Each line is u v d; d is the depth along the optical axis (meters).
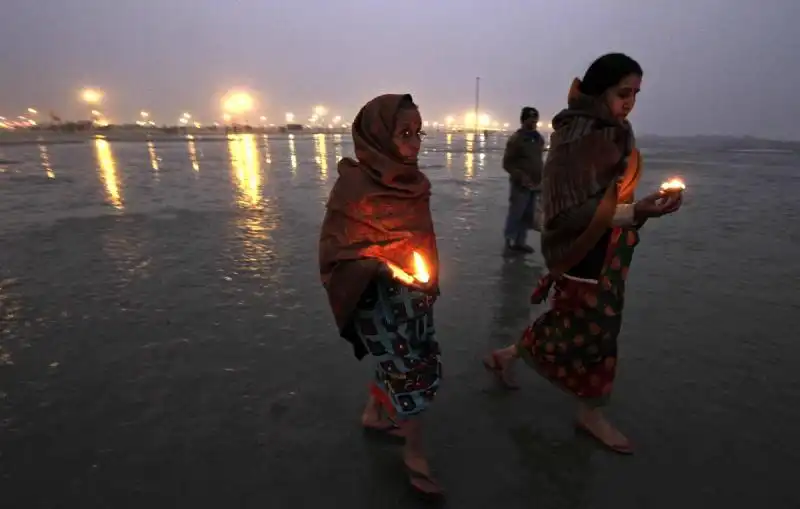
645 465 2.12
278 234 6.75
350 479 2.05
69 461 2.14
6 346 3.25
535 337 2.39
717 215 8.27
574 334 2.19
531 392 2.73
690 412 2.50
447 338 3.40
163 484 2.01
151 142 42.56
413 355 1.95
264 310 3.91
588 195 1.91
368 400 2.64
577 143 1.93
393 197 1.87
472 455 2.20
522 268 5.09
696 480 2.02
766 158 25.00
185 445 2.26
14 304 4.02
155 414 2.50
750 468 2.09
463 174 16.44
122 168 17.52
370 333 1.96
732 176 14.91
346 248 1.89
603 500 1.92
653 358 3.05
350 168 1.94
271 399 2.65
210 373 2.92
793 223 7.53
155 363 3.03
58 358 3.09
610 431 2.25
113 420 2.45
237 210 8.70
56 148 30.55
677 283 4.53
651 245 6.11
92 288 4.44
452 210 8.81
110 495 1.94
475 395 2.69
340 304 1.92
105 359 3.08
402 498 1.94
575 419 2.47
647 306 3.93
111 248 5.94
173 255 5.61
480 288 4.44
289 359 3.09
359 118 1.91
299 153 29.75
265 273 4.91
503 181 14.09
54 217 7.87
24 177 13.95
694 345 3.23
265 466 2.12
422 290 1.92
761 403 2.57
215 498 1.93
